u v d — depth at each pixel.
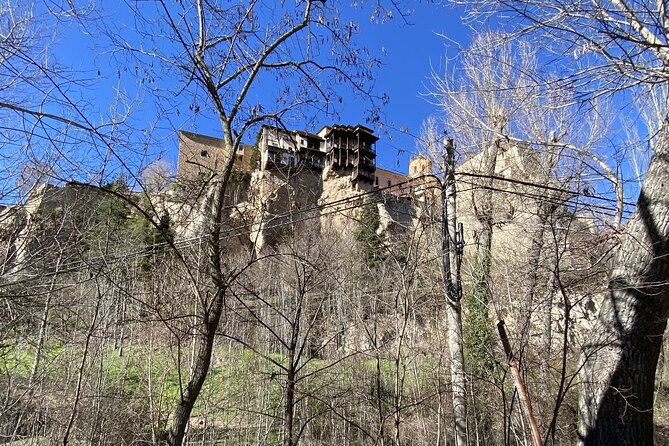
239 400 10.35
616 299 5.23
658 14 4.84
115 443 8.88
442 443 8.18
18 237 6.66
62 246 6.78
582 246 6.64
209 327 4.52
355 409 8.22
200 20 4.61
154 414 9.34
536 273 7.15
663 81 5.24
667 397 13.35
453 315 6.45
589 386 5.12
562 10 5.12
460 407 6.08
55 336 8.74
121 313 9.16
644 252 5.16
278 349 10.56
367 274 8.62
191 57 4.39
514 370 4.30
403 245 8.18
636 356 4.98
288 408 5.46
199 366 4.45
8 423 7.77
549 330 7.55
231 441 9.78
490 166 12.47
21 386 8.32
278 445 9.04
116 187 5.27
